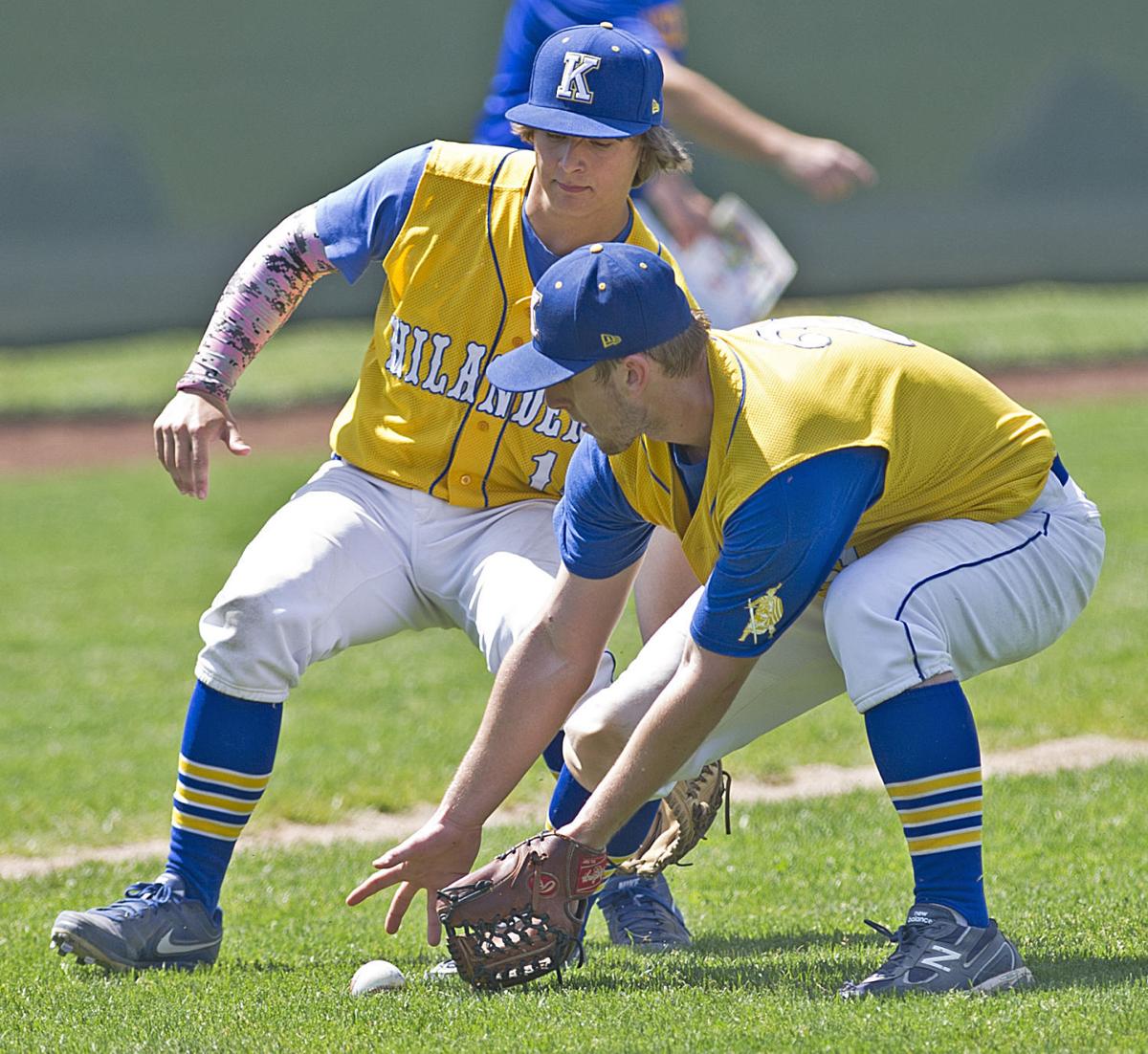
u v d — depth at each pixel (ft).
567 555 49.03
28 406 246.27
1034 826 69.21
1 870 72.33
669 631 49.14
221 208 470.39
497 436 56.29
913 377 45.57
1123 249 402.11
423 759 90.27
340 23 473.26
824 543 42.91
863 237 416.67
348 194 57.72
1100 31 505.25
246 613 53.57
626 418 43.45
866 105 499.51
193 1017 45.55
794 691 49.39
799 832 72.33
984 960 44.42
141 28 460.55
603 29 53.42
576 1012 43.65
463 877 49.65
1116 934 51.42
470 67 482.69
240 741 54.08
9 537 167.12
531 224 55.01
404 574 56.95
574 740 49.19
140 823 80.07
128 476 203.92
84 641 124.26
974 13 501.15
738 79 496.64
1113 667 101.76
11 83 452.76
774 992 44.93
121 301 352.49
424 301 55.93
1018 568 46.29
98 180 458.91
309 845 75.87
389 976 48.98
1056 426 208.74
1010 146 503.61
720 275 68.33
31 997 49.88
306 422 235.61
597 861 47.65
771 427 42.96
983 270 371.15
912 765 44.50
